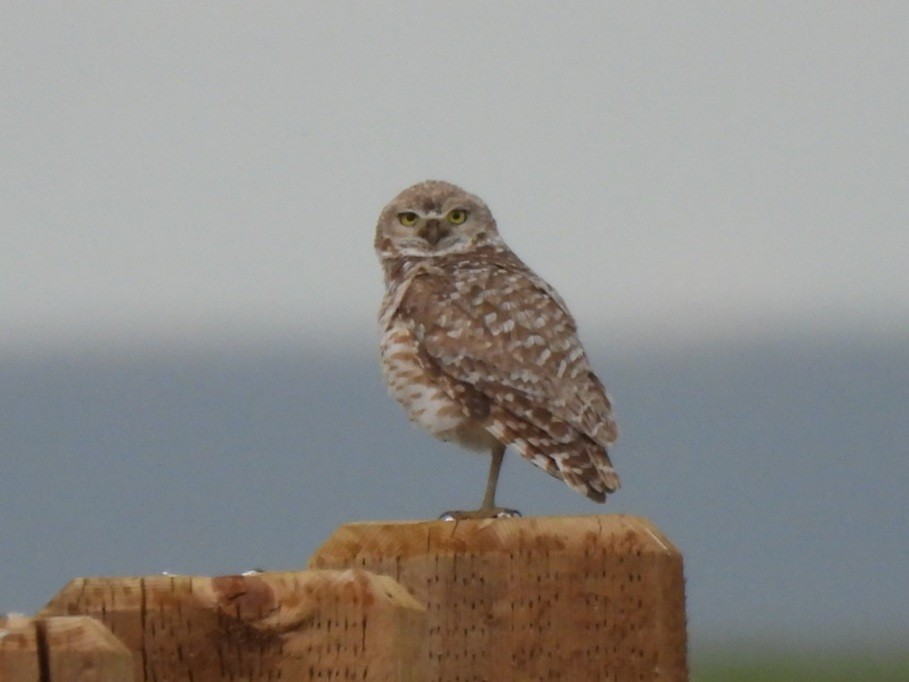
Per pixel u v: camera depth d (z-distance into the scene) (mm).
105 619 4375
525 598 5133
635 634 5164
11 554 46000
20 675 3795
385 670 4332
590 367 8273
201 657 4379
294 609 4371
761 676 20766
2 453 73188
